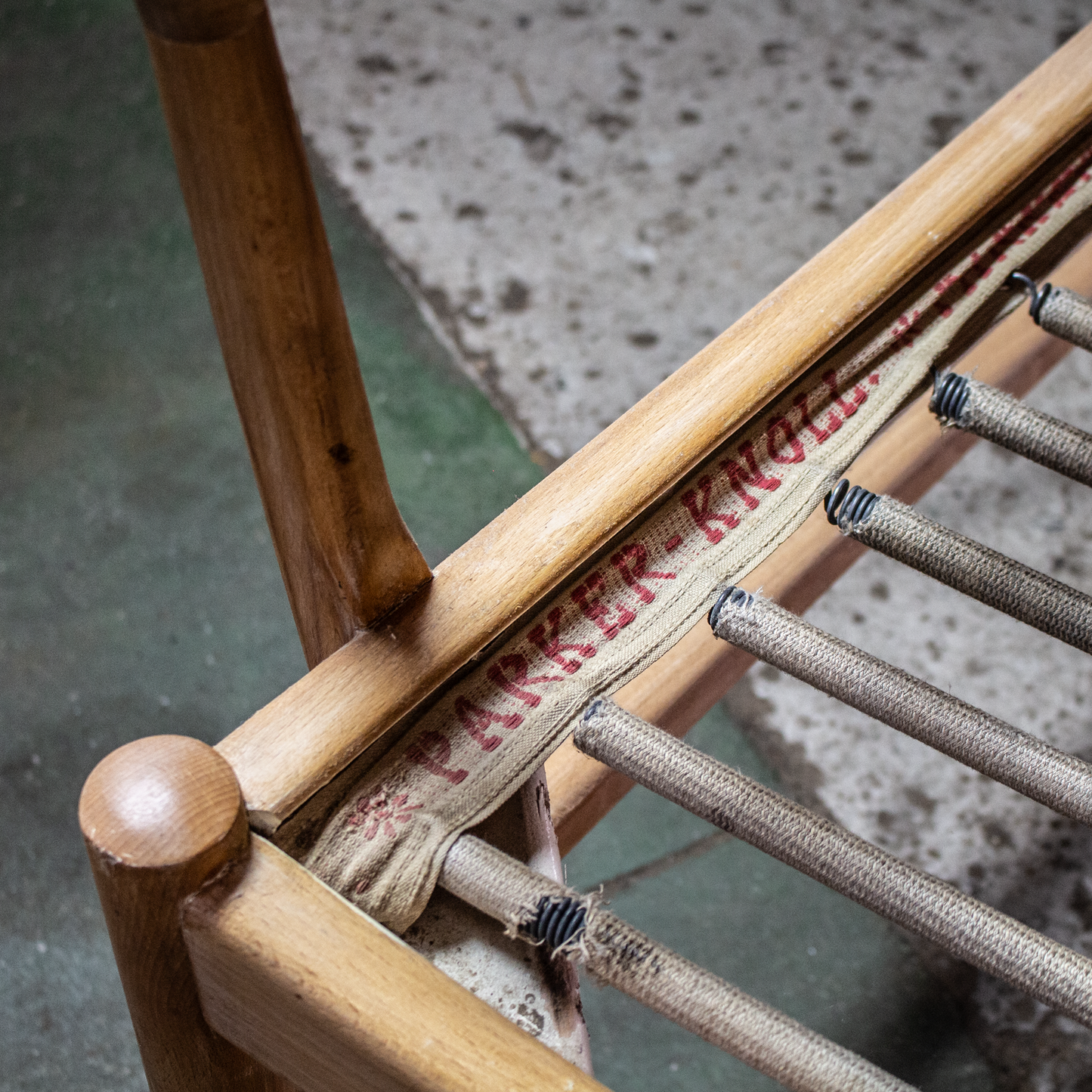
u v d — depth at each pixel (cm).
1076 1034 127
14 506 167
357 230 193
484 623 57
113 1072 128
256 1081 60
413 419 174
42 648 156
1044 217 73
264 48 40
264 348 47
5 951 135
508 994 53
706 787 55
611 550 61
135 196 199
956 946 52
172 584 161
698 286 185
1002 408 66
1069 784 56
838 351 67
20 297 187
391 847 53
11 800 145
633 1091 125
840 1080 49
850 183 196
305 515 53
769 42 213
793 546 95
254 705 151
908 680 58
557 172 198
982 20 216
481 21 217
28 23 221
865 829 141
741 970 132
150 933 49
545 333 181
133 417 175
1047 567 158
